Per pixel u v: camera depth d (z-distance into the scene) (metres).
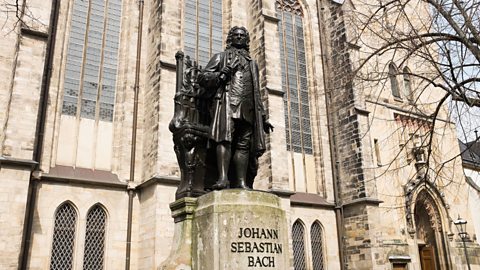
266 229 9.95
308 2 41.75
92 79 29.95
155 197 26.11
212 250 9.53
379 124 37.75
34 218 24.69
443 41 17.58
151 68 30.39
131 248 27.16
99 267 26.33
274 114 32.62
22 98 23.80
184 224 10.53
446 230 38.22
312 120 38.88
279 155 31.78
